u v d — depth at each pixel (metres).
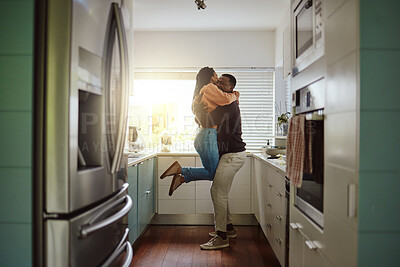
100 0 1.39
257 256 2.89
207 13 3.55
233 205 3.86
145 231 3.65
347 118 1.18
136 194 2.85
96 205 1.43
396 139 1.10
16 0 1.21
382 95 1.10
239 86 4.23
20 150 1.22
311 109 1.62
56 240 1.21
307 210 1.69
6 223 1.23
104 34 1.43
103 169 1.44
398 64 1.09
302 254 1.76
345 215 1.19
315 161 1.55
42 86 1.22
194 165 3.86
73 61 1.19
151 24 3.93
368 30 1.10
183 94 4.29
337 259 1.26
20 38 1.21
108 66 1.46
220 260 2.80
